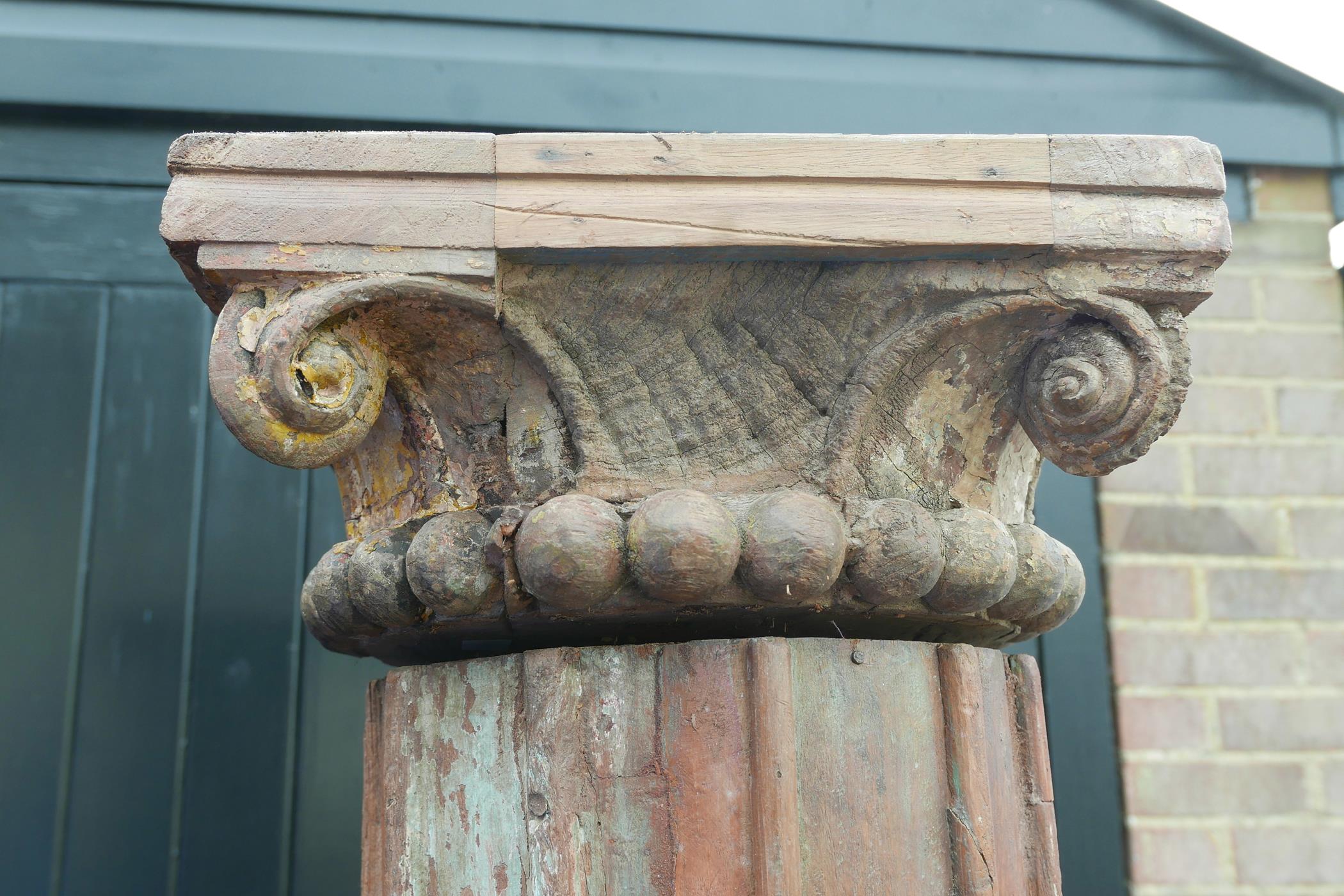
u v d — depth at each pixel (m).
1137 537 3.10
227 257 2.29
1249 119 3.18
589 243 2.35
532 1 3.09
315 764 2.97
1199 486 3.12
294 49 3.06
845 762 2.40
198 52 3.05
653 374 2.45
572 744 2.38
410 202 2.35
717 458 2.45
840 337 2.45
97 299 3.04
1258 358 3.15
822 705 2.42
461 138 2.37
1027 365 2.47
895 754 2.43
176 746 2.96
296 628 3.00
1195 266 2.42
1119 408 2.41
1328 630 3.09
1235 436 3.13
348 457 2.53
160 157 3.07
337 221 2.33
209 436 3.03
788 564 2.30
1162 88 3.18
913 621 2.48
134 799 2.94
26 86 3.02
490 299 2.39
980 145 2.42
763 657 2.36
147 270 3.05
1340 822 3.04
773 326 2.45
